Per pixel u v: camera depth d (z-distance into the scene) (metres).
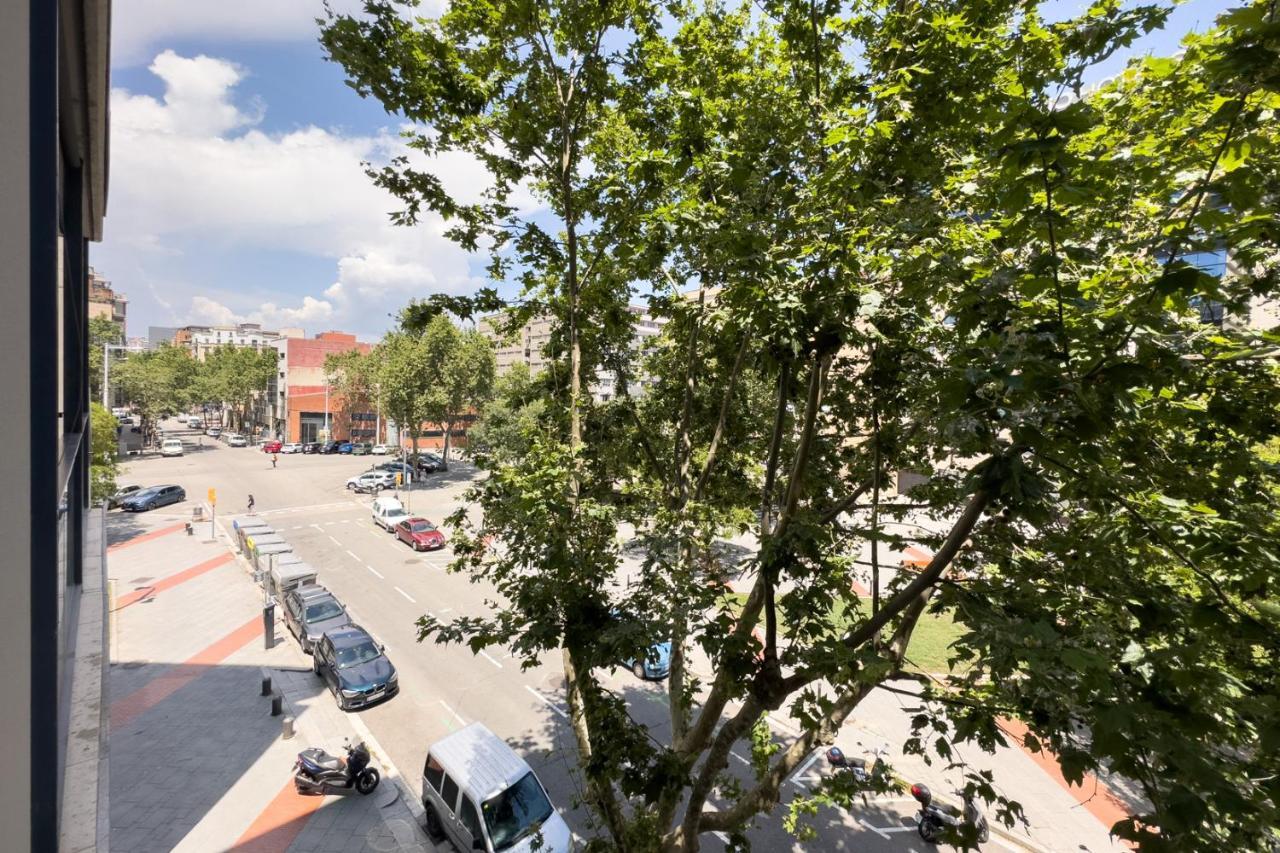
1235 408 3.70
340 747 11.45
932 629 15.72
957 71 4.46
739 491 9.42
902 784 5.45
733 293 4.98
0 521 2.76
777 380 7.05
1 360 2.75
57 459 2.90
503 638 4.91
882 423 6.11
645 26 6.61
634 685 13.82
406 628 16.83
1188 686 2.98
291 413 59.53
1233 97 2.82
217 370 69.19
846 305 4.15
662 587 4.63
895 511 6.01
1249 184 2.79
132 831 9.21
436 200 7.00
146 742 11.53
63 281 7.20
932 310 5.51
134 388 59.09
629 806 9.62
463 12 6.22
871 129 4.07
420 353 38.09
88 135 7.09
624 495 8.05
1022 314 3.67
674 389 10.02
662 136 6.99
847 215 4.79
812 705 4.27
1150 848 2.39
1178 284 2.65
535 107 6.88
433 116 6.43
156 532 26.62
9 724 2.83
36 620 2.94
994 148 4.01
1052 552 4.54
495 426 10.48
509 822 8.48
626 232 7.34
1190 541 3.56
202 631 16.80
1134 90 4.25
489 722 12.36
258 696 13.31
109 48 5.52
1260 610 3.02
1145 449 4.17
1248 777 2.58
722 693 5.56
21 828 2.90
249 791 10.18
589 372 9.33
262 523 24.70
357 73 5.99
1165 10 3.53
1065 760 3.14
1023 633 3.12
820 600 4.16
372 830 9.41
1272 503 4.13
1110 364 2.80
